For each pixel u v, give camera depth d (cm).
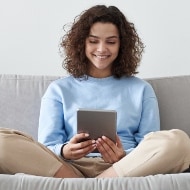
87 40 163
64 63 177
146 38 208
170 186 104
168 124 166
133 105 160
